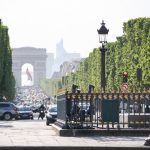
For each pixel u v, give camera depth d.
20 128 123.06
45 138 87.06
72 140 83.44
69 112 94.31
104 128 94.00
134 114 94.88
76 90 103.06
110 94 93.88
